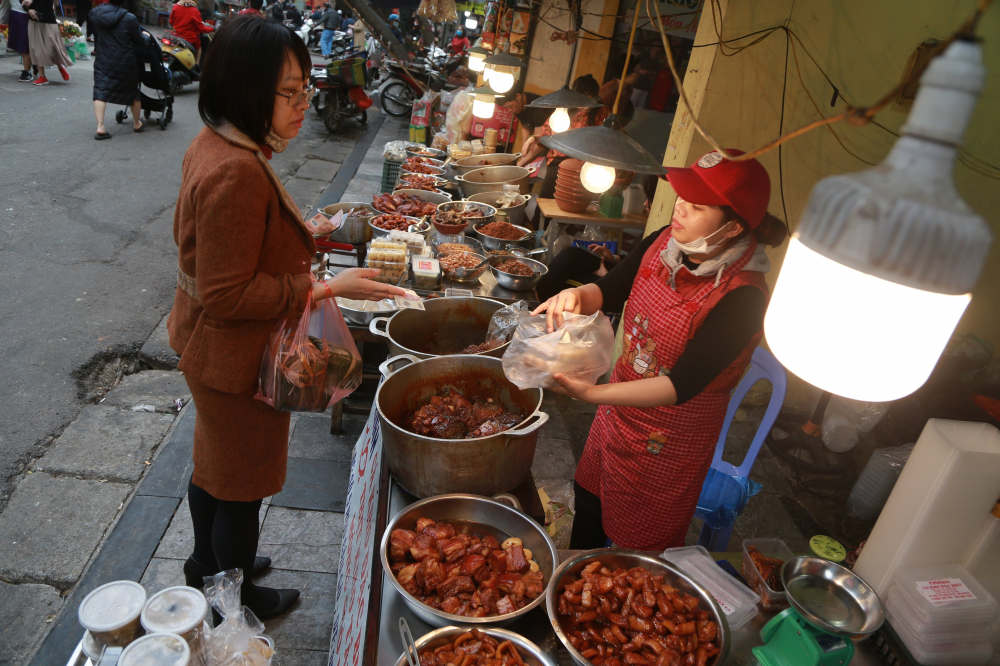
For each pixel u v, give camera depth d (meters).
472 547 1.48
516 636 1.23
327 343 1.73
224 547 1.91
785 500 3.31
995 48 3.22
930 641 1.33
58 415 3.25
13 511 2.67
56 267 4.57
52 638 2.15
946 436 1.38
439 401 1.92
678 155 3.38
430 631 1.34
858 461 3.65
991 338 3.66
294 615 2.33
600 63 6.83
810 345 0.74
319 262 3.01
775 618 1.38
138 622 1.31
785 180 3.41
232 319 1.57
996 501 1.41
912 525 1.42
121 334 3.97
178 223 1.62
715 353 1.54
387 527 1.49
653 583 1.39
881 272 0.64
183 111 9.38
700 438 1.83
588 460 2.19
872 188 0.65
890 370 0.70
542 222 4.50
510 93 6.95
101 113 7.39
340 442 3.29
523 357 1.58
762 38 3.05
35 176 6.08
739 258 1.59
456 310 2.56
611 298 1.99
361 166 8.39
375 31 8.90
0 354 3.59
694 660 1.26
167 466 2.97
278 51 1.43
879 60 3.16
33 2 8.95
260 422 1.76
